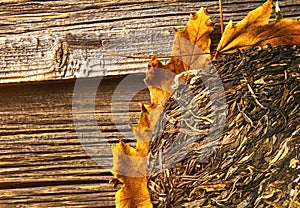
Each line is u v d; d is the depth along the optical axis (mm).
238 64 723
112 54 771
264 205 698
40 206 779
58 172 777
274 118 705
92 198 776
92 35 772
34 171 778
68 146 777
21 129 778
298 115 704
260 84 713
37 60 772
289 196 695
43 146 778
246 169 701
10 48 773
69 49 771
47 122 777
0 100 779
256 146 702
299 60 717
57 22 774
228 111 711
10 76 772
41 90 778
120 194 743
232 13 772
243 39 745
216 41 767
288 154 698
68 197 778
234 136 706
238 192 700
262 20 739
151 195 719
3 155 780
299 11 768
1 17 775
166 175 715
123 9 774
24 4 776
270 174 698
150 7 773
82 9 774
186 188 708
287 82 711
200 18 748
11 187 782
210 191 704
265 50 725
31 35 774
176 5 772
